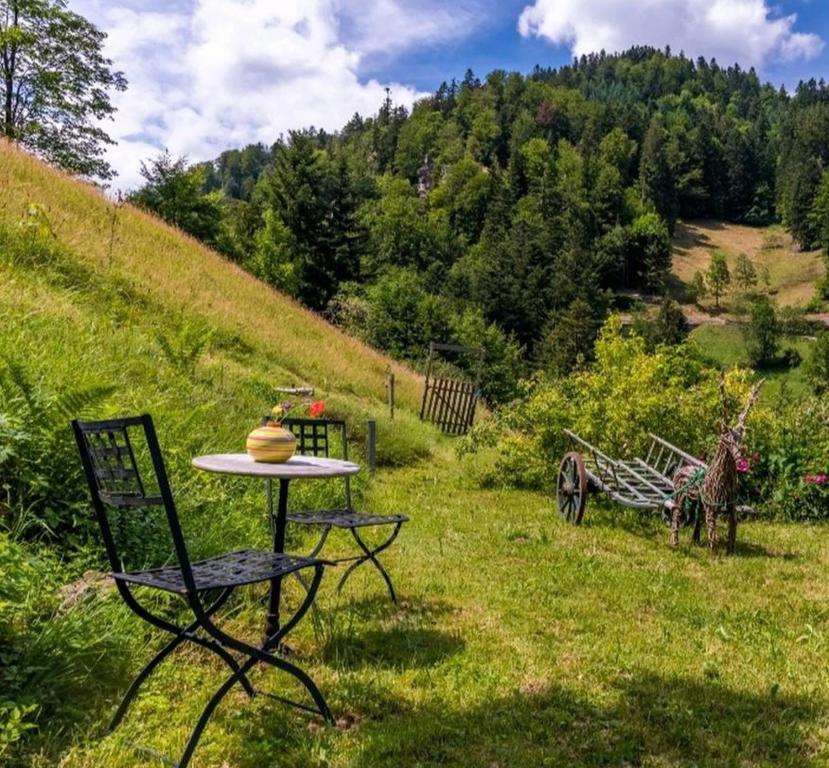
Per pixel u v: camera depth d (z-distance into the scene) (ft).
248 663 10.48
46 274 38.88
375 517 17.34
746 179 509.35
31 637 11.40
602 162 433.48
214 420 28.35
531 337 225.76
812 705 12.71
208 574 10.87
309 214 173.68
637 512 30.25
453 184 379.35
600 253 337.31
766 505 31.99
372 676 13.01
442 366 104.53
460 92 570.46
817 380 197.67
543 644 15.06
